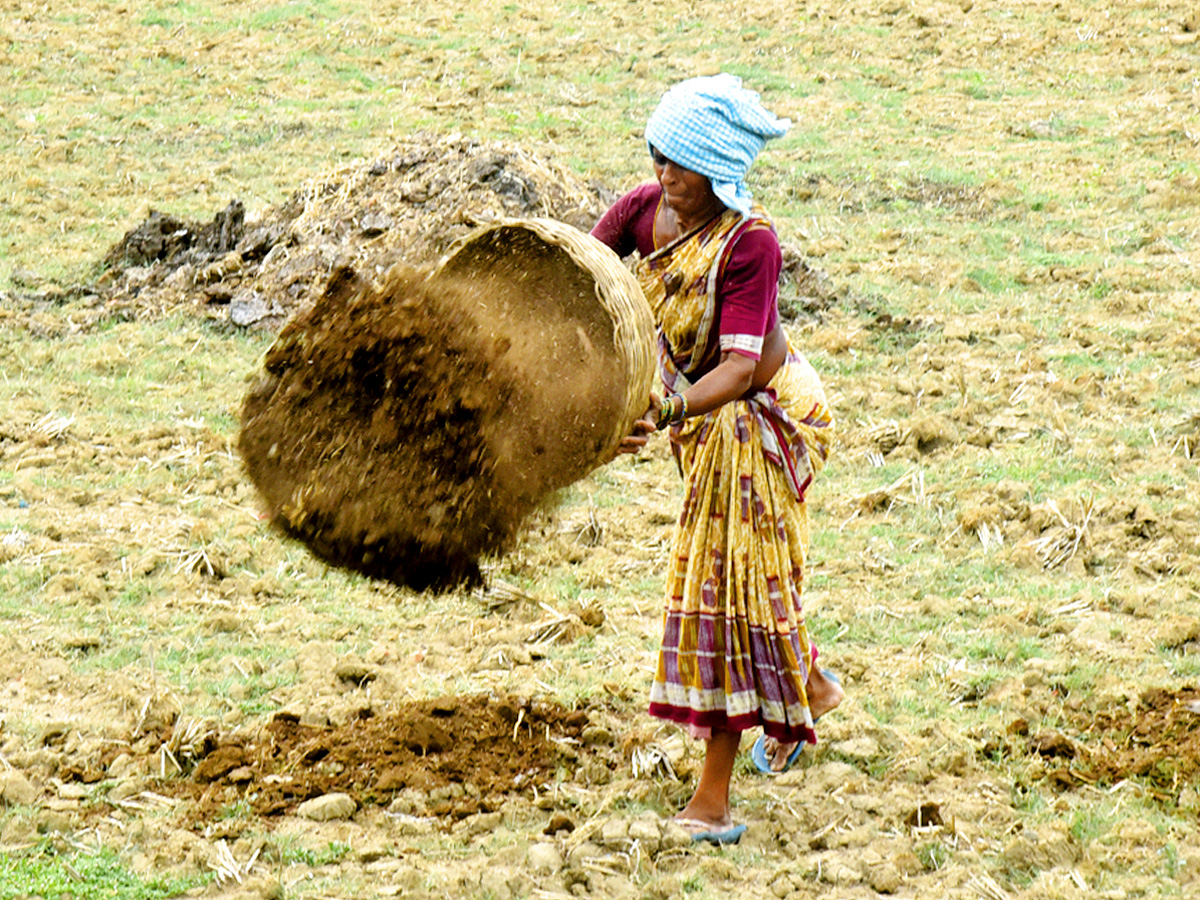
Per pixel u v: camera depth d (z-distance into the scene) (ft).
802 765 50.75
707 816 46.37
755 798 48.80
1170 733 51.72
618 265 41.98
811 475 46.96
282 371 47.14
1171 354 94.53
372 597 65.10
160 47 187.21
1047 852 44.88
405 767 49.96
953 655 59.00
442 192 105.09
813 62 182.19
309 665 58.18
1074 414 85.51
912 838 46.16
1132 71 173.68
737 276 43.88
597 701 55.26
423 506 44.80
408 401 45.29
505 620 62.69
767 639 46.01
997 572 67.51
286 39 192.65
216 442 81.30
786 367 47.21
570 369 43.88
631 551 70.18
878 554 69.15
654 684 46.83
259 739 52.08
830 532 71.77
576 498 76.18
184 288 106.52
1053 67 177.68
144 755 51.26
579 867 44.42
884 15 198.39
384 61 183.52
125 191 135.23
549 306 45.14
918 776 49.75
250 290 104.17
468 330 45.29
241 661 58.23
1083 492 74.74
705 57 184.14
